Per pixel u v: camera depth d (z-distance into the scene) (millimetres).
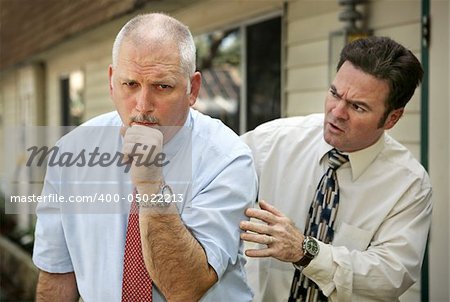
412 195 2682
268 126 3051
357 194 2734
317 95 5066
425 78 3959
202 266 2059
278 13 5629
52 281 2428
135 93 2035
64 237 2383
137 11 6902
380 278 2539
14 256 10859
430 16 3930
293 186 2869
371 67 2453
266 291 2908
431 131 3945
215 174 2188
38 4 12047
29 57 12883
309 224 2785
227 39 7520
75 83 12367
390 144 2791
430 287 3955
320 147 2834
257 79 6105
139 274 2170
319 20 5012
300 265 2494
